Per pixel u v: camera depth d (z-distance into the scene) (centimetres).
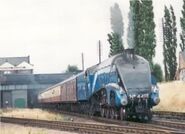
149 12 8644
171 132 2567
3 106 12662
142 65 4012
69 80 6253
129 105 3916
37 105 12700
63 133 3162
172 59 9075
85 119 4603
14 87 12719
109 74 4122
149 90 3941
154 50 8725
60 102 7225
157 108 5900
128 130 2952
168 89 6956
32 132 3184
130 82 3928
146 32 8644
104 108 4378
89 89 4884
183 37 9356
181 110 5378
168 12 9119
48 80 12800
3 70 18462
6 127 3931
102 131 2950
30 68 18650
